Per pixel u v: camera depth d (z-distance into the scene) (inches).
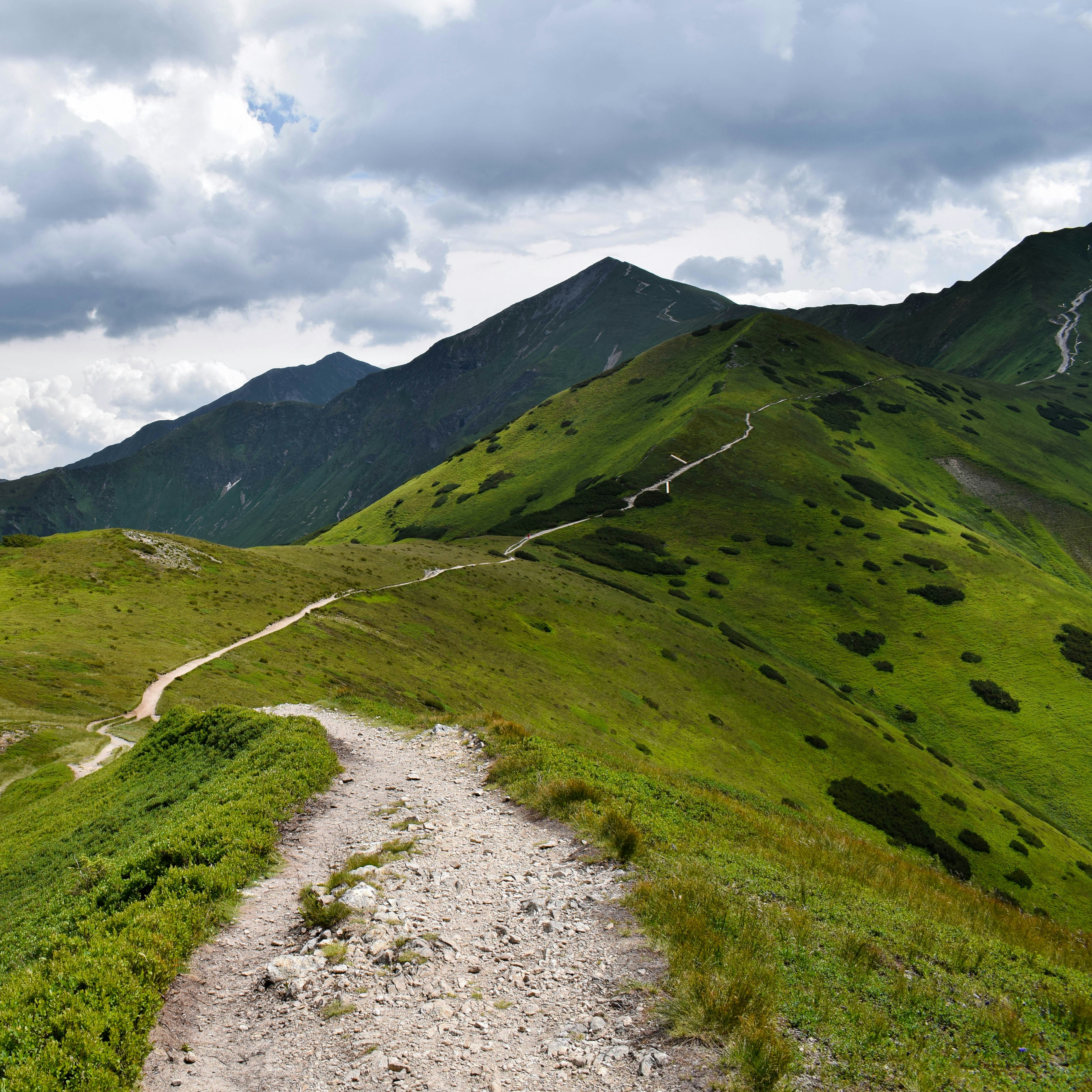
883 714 3983.8
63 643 2068.2
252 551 3631.9
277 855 618.8
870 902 566.6
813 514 5861.2
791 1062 307.6
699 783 1302.9
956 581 5093.5
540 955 425.1
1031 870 2770.7
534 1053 332.2
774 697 3550.7
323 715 1477.6
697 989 356.2
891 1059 324.5
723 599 4817.9
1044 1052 354.9
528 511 6963.6
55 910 609.9
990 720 3897.6
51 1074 315.3
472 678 2711.6
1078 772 3553.2
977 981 438.0
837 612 4781.0
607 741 2605.8
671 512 5890.8
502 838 650.2
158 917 459.5
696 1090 293.9
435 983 397.7
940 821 2920.8
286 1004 385.7
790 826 893.8
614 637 3688.5
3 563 2775.6
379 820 726.5
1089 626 4635.8
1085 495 7268.7
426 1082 314.5
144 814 952.3
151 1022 364.5
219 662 2090.3
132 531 3316.9
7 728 1582.2
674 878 501.4
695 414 7239.2
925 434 7736.2
